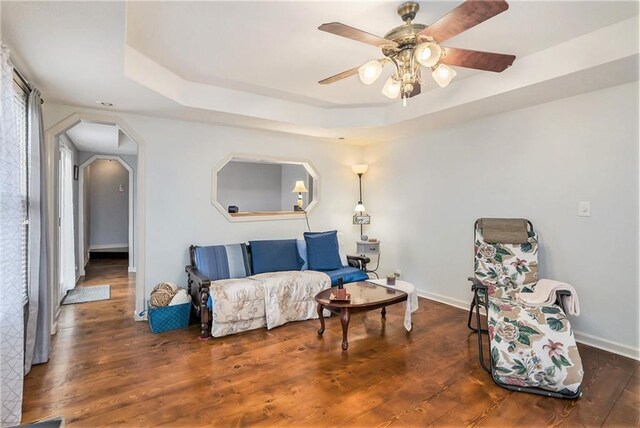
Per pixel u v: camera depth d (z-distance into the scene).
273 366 2.56
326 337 3.13
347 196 5.25
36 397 2.13
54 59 2.20
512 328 2.34
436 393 2.21
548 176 3.18
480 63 2.17
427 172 4.34
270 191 9.16
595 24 2.25
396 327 3.38
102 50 2.07
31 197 2.48
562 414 1.99
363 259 4.34
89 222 7.66
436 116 3.65
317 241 4.25
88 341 3.01
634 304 2.70
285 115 3.86
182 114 3.54
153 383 2.31
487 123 3.66
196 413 1.99
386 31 2.30
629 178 2.70
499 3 1.53
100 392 2.20
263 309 3.36
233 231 4.21
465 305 3.93
